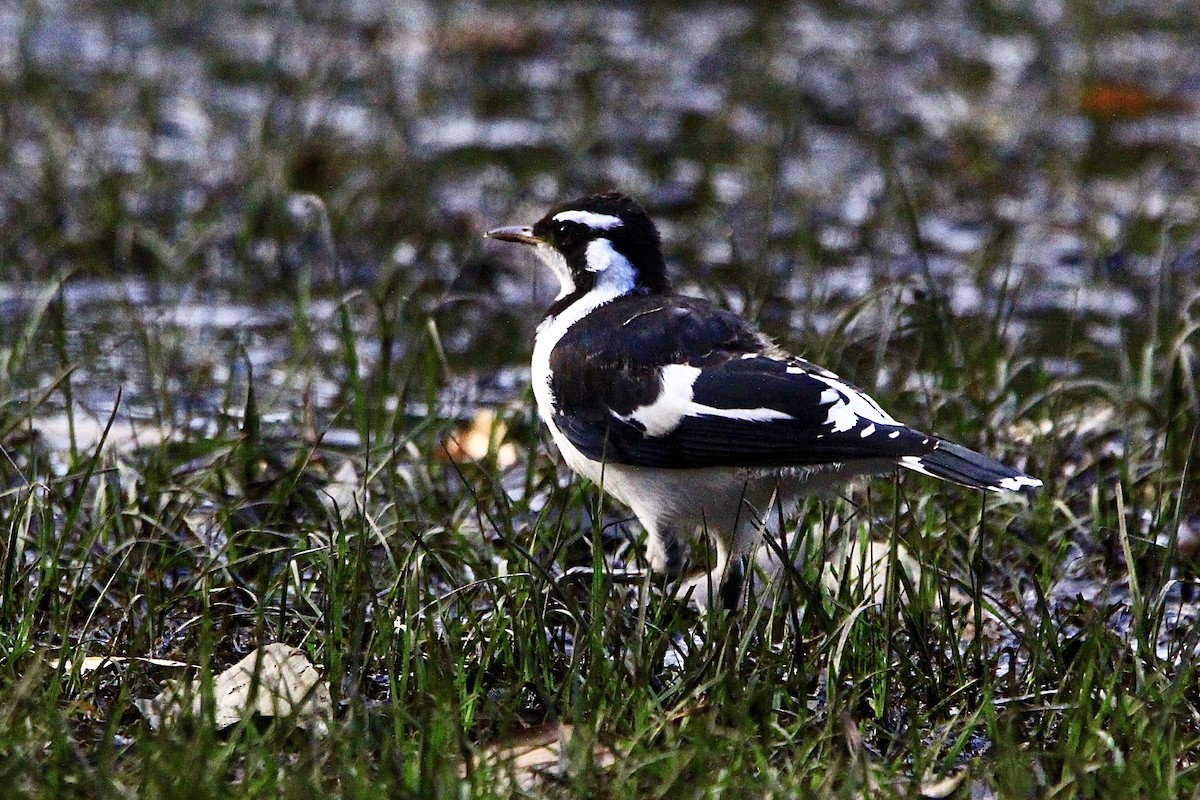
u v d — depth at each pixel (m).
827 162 19.20
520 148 19.42
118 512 9.58
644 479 9.56
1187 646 8.25
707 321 9.62
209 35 23.67
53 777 6.88
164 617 9.01
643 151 18.94
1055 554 10.28
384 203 16.89
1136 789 7.02
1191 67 23.17
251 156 17.66
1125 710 7.70
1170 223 14.51
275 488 10.66
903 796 7.08
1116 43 24.30
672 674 8.59
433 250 16.38
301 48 22.95
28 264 15.77
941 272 16.03
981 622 8.63
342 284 15.45
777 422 9.01
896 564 8.60
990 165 18.94
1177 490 11.06
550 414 9.88
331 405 12.74
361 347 14.06
